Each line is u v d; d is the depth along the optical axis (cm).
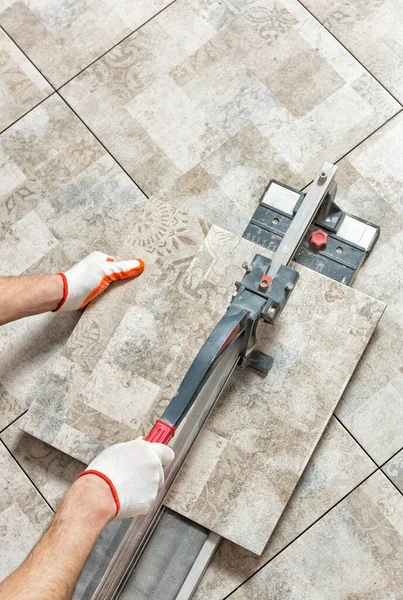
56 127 198
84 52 202
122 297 173
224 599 165
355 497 167
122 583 158
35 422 169
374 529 165
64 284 168
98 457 134
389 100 189
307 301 168
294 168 187
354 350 165
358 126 188
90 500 127
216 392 153
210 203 188
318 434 162
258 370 166
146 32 201
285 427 163
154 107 196
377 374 172
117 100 198
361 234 177
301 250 177
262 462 162
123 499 129
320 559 165
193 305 170
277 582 165
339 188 185
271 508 160
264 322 167
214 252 172
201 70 197
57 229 191
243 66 196
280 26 197
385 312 175
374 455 168
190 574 163
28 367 182
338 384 164
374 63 192
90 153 195
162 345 168
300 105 192
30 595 116
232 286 170
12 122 200
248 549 159
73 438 167
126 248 176
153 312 170
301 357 166
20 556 172
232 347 143
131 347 169
